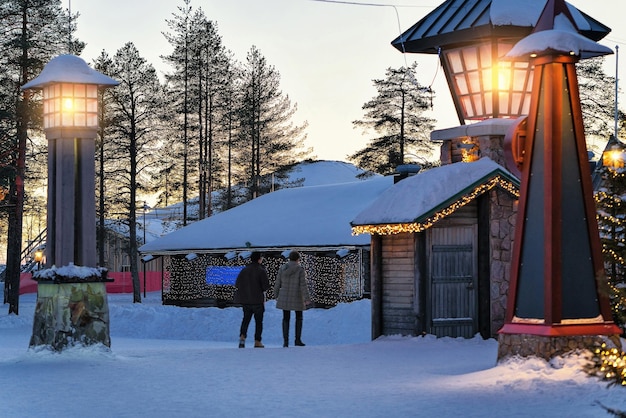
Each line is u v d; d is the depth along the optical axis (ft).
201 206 262.47
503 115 77.30
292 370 49.14
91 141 59.36
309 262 145.69
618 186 41.75
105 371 49.49
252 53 270.05
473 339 65.92
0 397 39.86
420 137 253.85
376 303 69.56
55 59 59.47
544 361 44.47
